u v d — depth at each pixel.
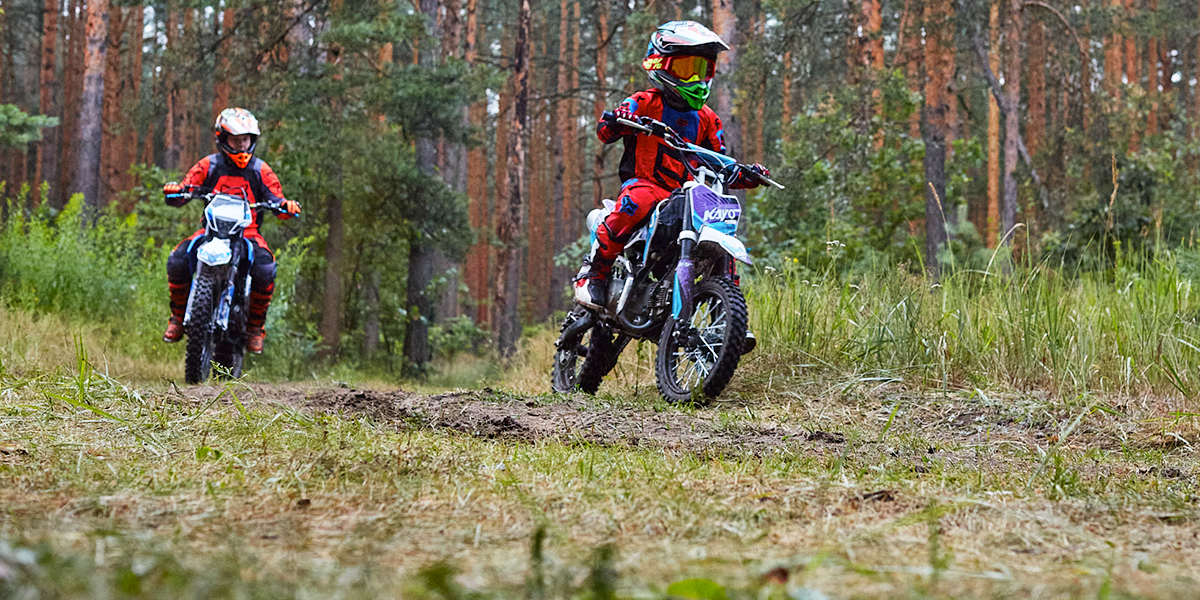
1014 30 21.39
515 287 27.80
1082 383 5.09
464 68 16.83
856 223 15.11
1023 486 2.48
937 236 16.53
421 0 19.84
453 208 17.33
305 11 16.28
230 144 7.36
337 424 3.37
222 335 6.91
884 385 5.41
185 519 1.79
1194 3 30.66
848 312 6.37
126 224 12.43
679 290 5.04
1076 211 12.72
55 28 28.81
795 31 20.25
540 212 36.94
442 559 1.49
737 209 5.19
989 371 5.50
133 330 9.82
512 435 3.72
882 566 1.46
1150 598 1.26
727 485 2.36
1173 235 11.32
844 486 2.34
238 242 6.99
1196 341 5.16
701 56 5.28
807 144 16.31
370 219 16.94
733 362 5.06
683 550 1.61
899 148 16.80
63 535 1.53
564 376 6.14
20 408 3.39
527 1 22.09
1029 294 5.95
